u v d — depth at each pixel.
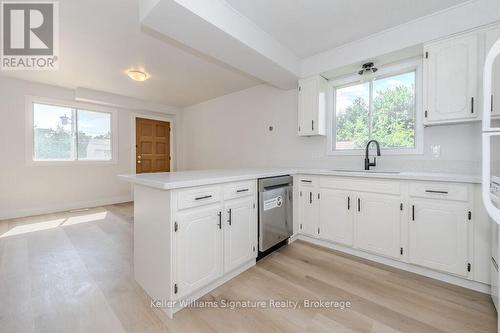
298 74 2.95
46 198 4.03
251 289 1.73
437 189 1.79
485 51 1.81
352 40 2.55
